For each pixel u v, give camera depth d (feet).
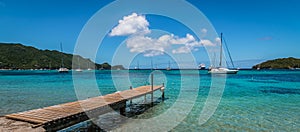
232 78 147.43
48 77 160.66
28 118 22.75
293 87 86.84
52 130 22.40
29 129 19.83
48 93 68.13
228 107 44.50
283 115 37.32
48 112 25.79
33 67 362.74
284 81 120.57
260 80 128.67
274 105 46.65
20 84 100.73
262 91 72.54
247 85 95.30
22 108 44.24
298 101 52.24
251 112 39.73
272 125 31.35
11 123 21.58
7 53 375.04
